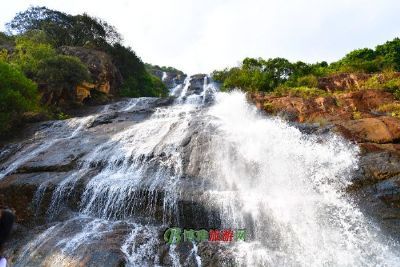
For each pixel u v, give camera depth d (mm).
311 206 7238
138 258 6410
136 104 18219
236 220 7121
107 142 11109
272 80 18406
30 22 25266
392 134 9164
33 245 7109
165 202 7715
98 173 9211
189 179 8492
